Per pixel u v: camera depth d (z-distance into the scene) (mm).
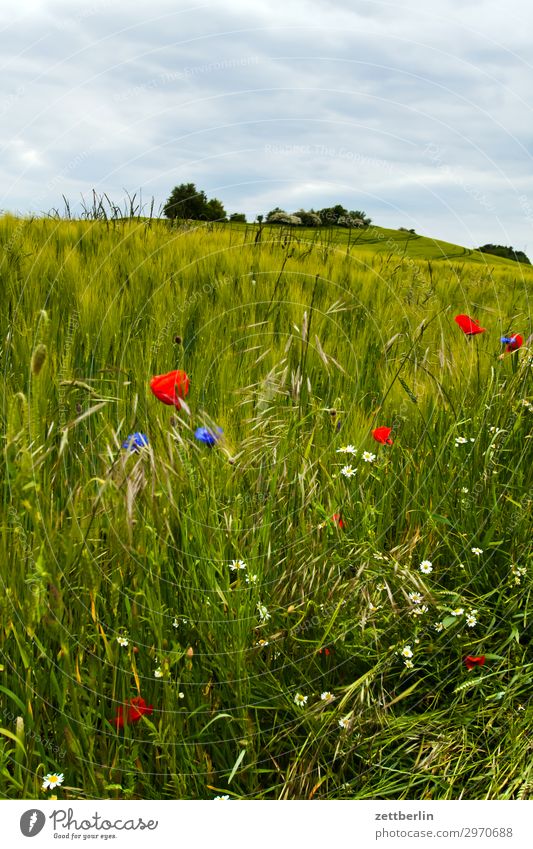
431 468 2203
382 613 1805
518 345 2686
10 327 2406
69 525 1593
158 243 3631
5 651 1502
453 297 3494
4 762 1430
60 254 3270
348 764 1642
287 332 2750
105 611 1565
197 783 1526
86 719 1447
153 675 1557
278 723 1667
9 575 1505
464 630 1926
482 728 1776
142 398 2006
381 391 2500
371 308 3295
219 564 1618
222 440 1776
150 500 1522
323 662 1754
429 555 2059
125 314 2752
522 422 2467
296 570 1743
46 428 1580
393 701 1666
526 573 2061
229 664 1568
